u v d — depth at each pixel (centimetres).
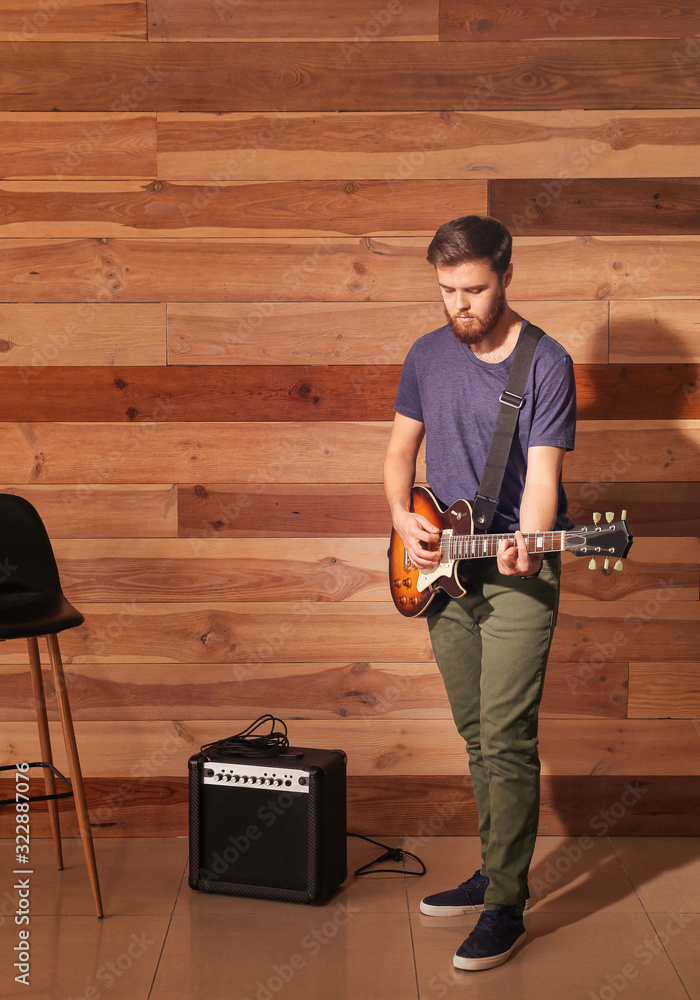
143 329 248
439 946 197
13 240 247
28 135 245
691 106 243
